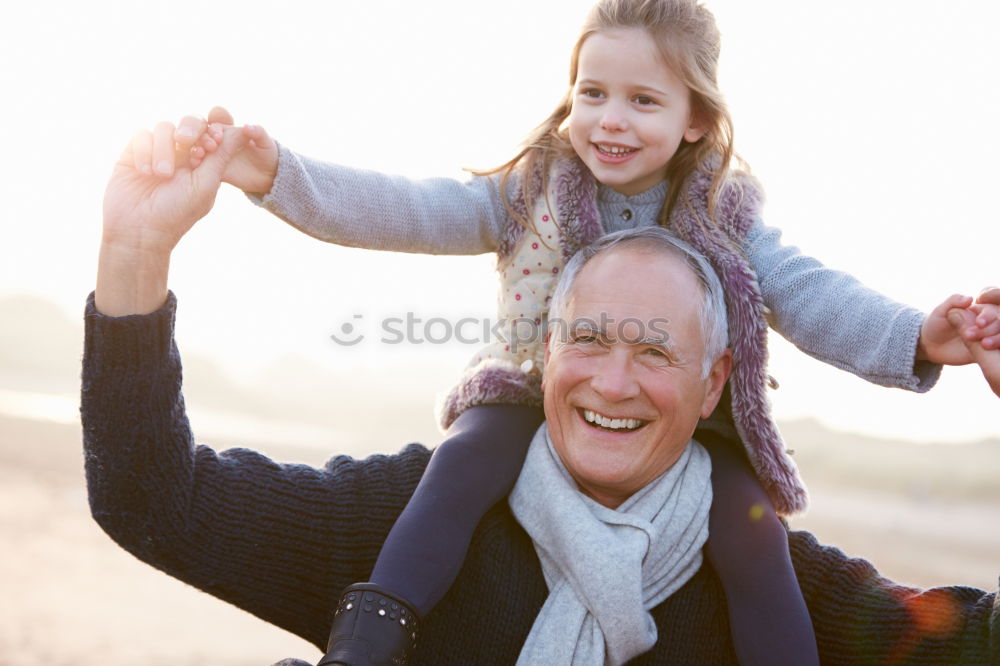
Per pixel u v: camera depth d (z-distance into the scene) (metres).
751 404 3.50
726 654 3.40
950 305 3.18
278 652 11.17
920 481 54.75
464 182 3.91
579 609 3.26
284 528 3.47
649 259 3.39
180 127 3.10
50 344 84.00
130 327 3.09
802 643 3.23
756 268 3.69
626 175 3.72
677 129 3.77
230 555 3.42
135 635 11.04
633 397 3.29
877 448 64.56
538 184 3.80
